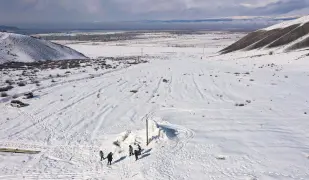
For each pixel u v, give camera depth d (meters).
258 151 19.44
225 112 31.05
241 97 38.53
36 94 43.53
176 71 65.81
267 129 24.08
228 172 16.95
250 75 55.00
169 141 22.48
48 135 26.92
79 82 53.78
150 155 20.67
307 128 23.73
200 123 27.61
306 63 63.09
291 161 17.47
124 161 20.80
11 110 35.19
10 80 54.38
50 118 32.06
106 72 66.44
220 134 23.75
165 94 43.12
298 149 19.20
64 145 24.50
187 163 18.81
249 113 29.83
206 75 58.28
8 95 42.44
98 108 36.03
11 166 20.83
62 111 34.78
